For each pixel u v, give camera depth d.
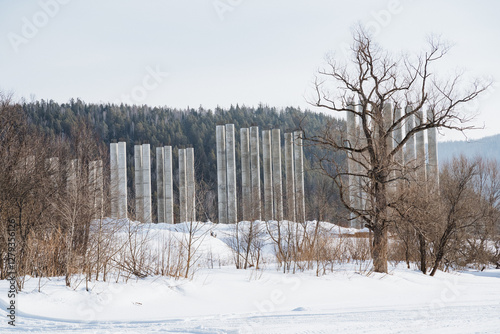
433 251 30.19
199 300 17.67
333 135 25.88
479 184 41.91
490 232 40.81
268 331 11.45
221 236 38.47
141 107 121.75
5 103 30.75
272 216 50.81
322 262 25.19
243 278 21.34
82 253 19.25
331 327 12.02
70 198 19.97
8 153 27.61
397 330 11.46
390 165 25.53
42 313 14.46
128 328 12.21
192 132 108.31
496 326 11.86
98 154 23.52
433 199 28.22
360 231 37.06
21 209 22.77
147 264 21.14
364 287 21.94
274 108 133.25
